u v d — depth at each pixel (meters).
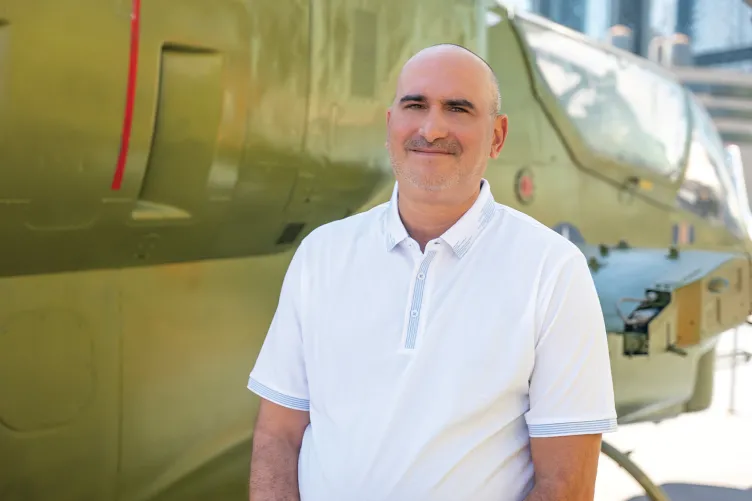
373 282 1.32
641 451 4.82
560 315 1.23
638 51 34.72
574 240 3.89
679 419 5.58
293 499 1.39
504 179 3.51
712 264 3.36
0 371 1.97
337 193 2.52
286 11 2.12
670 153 4.50
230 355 2.51
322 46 2.25
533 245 1.28
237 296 2.54
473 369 1.23
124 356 2.23
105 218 1.94
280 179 2.27
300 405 1.46
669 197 4.45
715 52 40.91
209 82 1.94
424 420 1.24
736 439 5.15
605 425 1.24
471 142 1.28
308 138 2.27
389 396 1.26
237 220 2.29
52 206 1.82
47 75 1.64
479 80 1.30
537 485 1.23
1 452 1.98
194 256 2.37
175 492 2.39
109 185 1.86
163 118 1.89
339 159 2.41
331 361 1.31
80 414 2.13
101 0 1.69
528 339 1.23
